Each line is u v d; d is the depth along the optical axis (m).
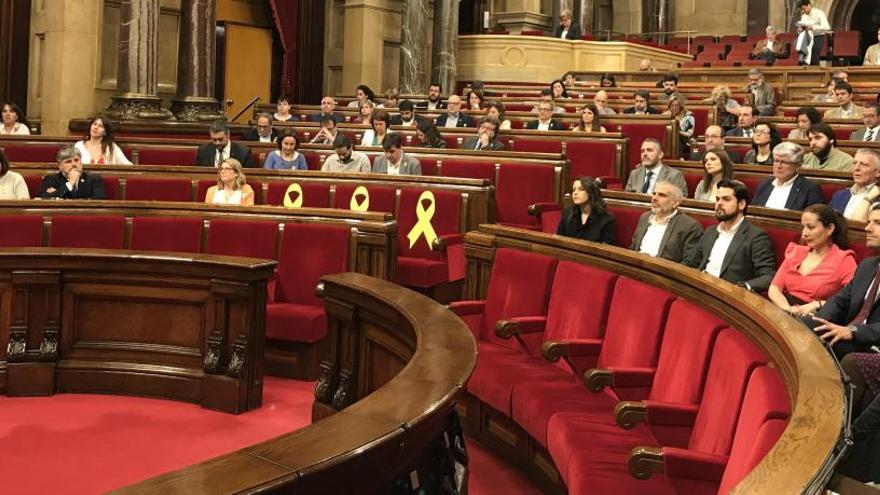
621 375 3.63
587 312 4.33
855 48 16.84
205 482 1.83
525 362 4.62
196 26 11.46
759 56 17.95
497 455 4.44
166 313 5.14
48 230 5.88
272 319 5.62
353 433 2.14
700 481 2.72
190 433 4.55
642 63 16.72
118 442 4.37
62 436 4.43
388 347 4.00
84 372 5.15
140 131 10.82
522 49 17.97
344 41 15.88
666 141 9.28
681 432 3.31
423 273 6.71
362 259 5.92
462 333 3.29
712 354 3.18
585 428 3.56
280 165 8.55
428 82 16.72
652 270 4.02
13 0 11.76
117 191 7.51
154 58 11.14
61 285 5.14
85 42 11.35
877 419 3.48
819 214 4.59
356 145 9.80
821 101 12.67
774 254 5.08
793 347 2.54
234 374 4.91
